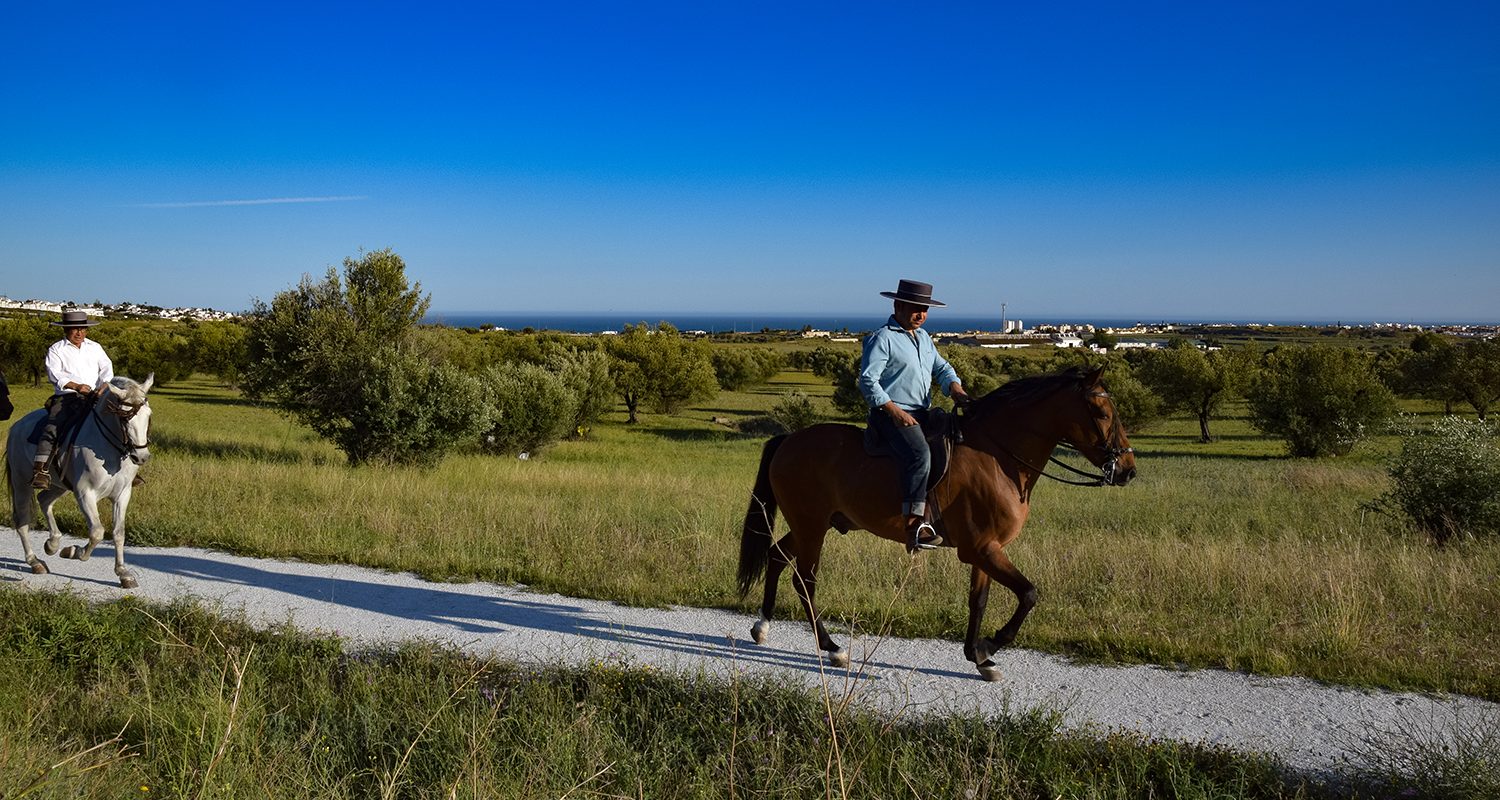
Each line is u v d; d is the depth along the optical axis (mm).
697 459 31000
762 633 6566
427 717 4828
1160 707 5301
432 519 10586
